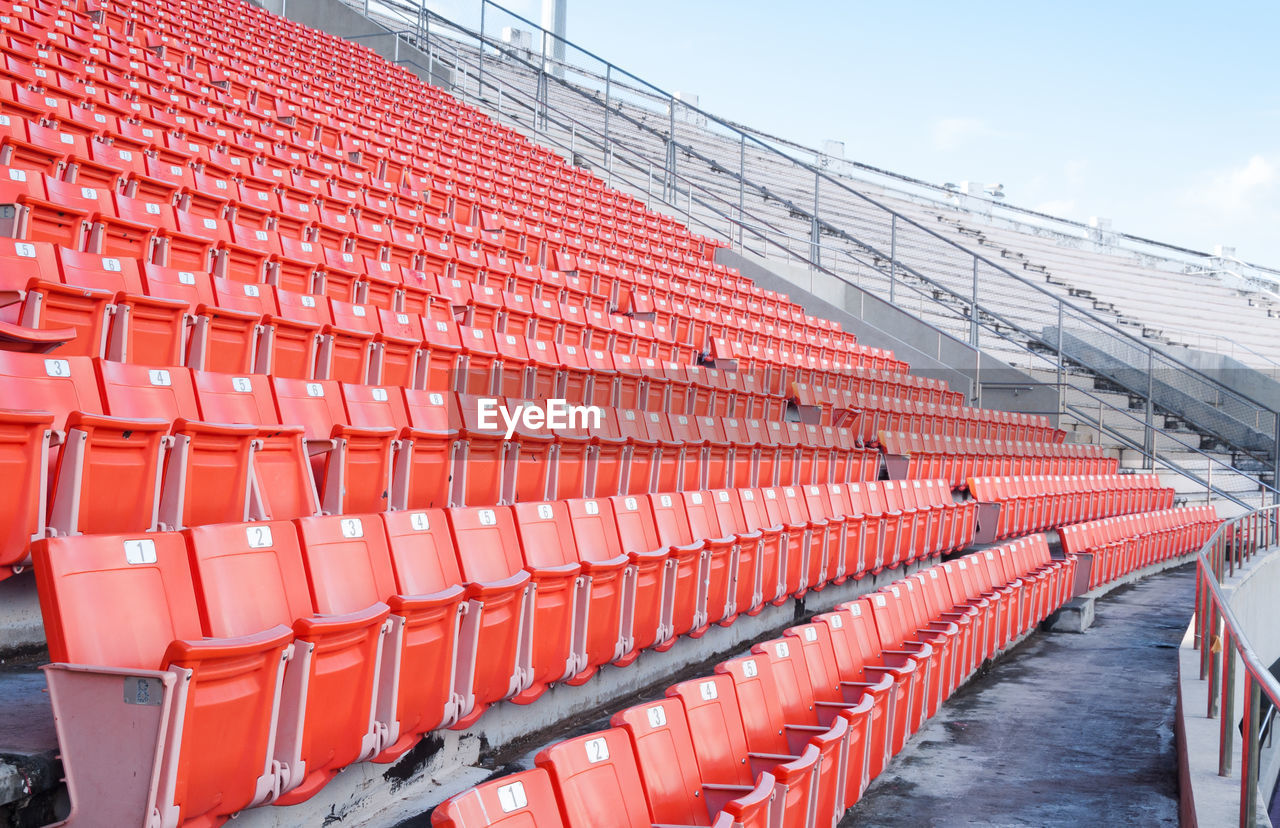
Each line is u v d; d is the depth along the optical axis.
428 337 6.22
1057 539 10.79
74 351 3.92
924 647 5.05
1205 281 25.95
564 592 3.95
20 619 3.12
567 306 8.71
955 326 15.31
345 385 4.60
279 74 12.90
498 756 3.76
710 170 18.97
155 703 2.11
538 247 10.77
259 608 2.73
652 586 4.61
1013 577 7.88
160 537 2.53
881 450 9.38
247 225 6.97
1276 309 25.33
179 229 5.86
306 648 2.52
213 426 3.38
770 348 10.99
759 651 3.69
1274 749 7.50
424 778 3.35
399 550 3.40
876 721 4.26
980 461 10.63
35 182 5.09
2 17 8.44
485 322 7.57
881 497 7.93
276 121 10.56
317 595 2.96
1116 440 14.41
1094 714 5.70
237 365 4.68
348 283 6.50
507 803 2.18
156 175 6.72
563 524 4.39
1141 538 10.95
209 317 4.47
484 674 3.45
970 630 6.19
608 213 13.73
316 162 9.74
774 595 5.87
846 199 20.86
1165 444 14.59
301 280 6.23
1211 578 5.04
